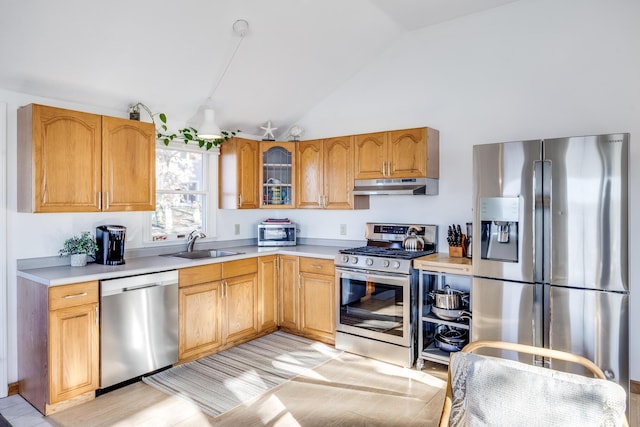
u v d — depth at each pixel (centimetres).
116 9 251
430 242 368
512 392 144
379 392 287
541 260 262
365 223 419
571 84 310
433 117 375
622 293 237
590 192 245
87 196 288
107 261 308
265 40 325
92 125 291
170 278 314
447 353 320
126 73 304
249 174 424
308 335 395
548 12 318
